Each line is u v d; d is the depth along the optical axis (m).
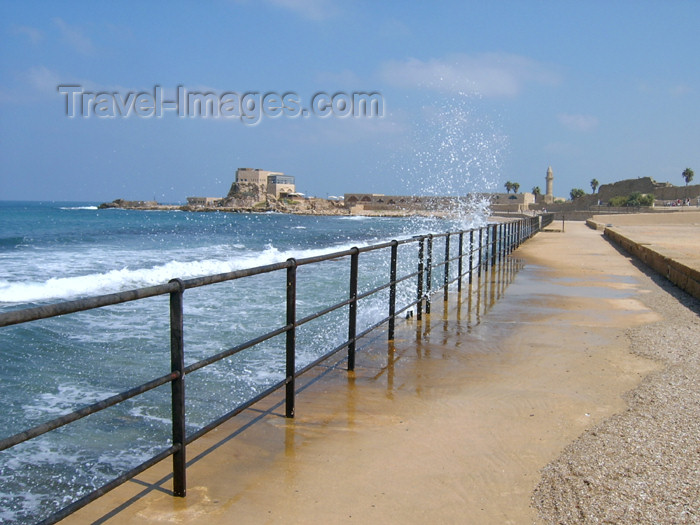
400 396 4.70
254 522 2.76
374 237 41.31
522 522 2.78
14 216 77.62
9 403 4.99
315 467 3.37
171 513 2.83
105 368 6.14
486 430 3.95
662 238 24.98
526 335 7.02
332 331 7.60
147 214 102.44
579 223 57.22
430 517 2.82
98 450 4.01
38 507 3.21
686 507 2.84
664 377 5.17
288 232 49.47
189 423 4.23
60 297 11.02
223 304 9.85
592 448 3.60
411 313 8.33
